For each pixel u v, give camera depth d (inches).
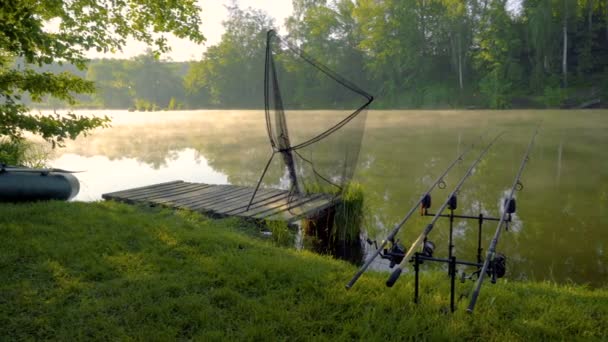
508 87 1770.4
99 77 3725.4
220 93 2913.4
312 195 278.8
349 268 180.2
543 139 803.4
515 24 1904.5
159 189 355.6
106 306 132.4
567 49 1876.2
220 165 601.6
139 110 3235.7
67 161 644.7
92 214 239.3
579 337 121.2
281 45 241.9
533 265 227.1
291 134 247.3
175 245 193.2
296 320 126.5
